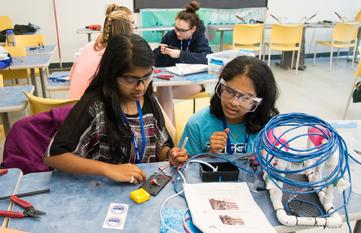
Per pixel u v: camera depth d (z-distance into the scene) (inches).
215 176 44.6
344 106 163.9
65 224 36.0
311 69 244.1
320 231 76.5
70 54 246.5
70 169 45.1
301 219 36.9
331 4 286.8
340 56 293.7
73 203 39.7
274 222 37.4
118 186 43.3
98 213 37.9
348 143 51.2
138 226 36.1
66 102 76.2
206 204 39.3
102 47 91.8
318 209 39.4
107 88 48.5
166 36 133.3
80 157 46.2
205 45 129.7
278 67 249.3
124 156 52.4
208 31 254.1
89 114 48.4
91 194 41.5
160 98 112.5
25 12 229.8
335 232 76.3
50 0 230.8
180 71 106.0
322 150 36.9
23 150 54.6
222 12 262.7
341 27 231.3
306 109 159.9
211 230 34.9
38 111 79.5
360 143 51.0
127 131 50.9
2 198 40.0
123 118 50.1
